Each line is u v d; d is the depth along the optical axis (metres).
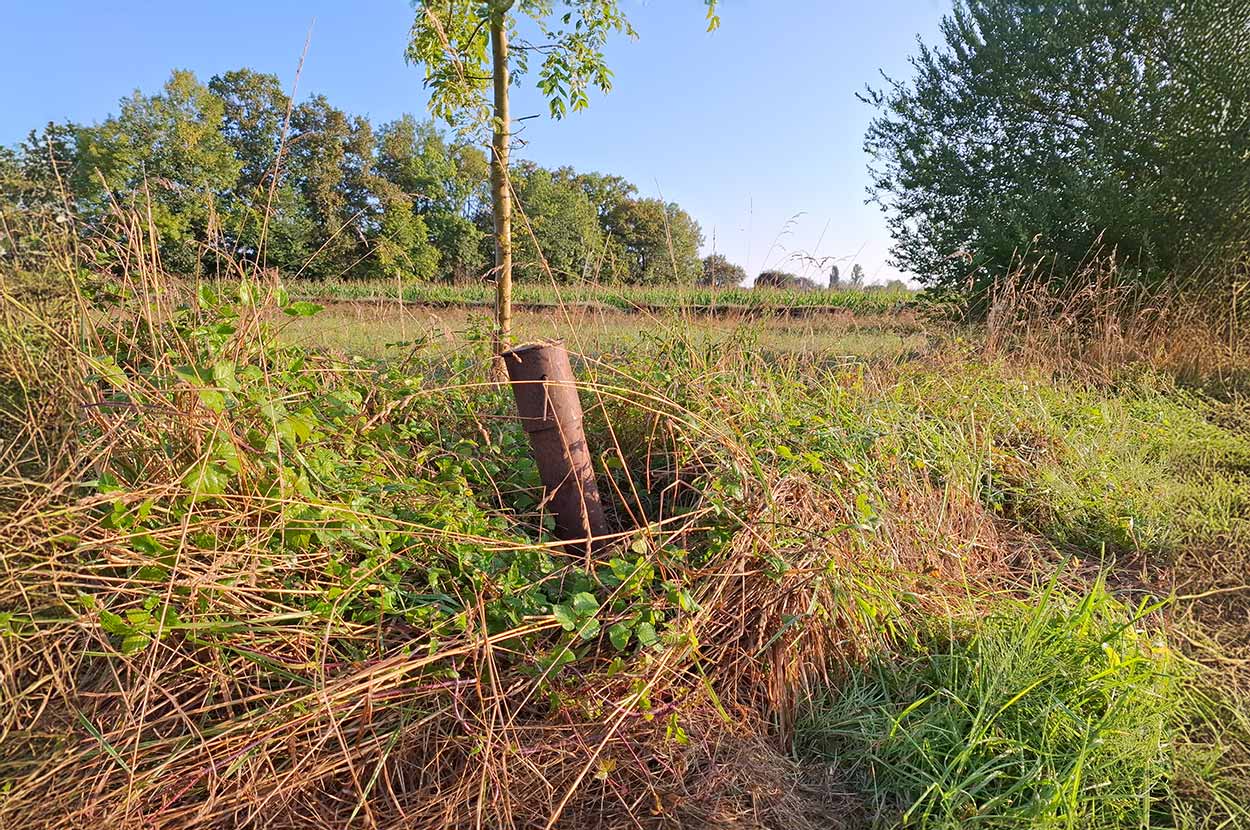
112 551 1.83
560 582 2.37
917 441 3.94
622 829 1.84
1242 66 7.65
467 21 4.14
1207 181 7.66
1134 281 7.38
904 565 2.87
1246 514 3.72
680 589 2.21
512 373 2.57
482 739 1.86
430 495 2.44
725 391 3.21
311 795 1.80
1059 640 2.42
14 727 1.76
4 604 1.82
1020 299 7.02
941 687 2.36
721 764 2.05
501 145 3.89
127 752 1.73
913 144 9.70
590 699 2.05
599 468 3.11
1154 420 5.09
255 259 2.60
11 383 2.08
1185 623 2.84
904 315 8.09
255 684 1.94
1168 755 2.13
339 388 3.07
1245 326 7.00
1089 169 8.33
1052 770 1.98
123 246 2.43
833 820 1.99
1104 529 3.61
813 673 2.40
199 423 2.01
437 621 2.04
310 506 1.99
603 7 4.09
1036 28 8.72
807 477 2.82
